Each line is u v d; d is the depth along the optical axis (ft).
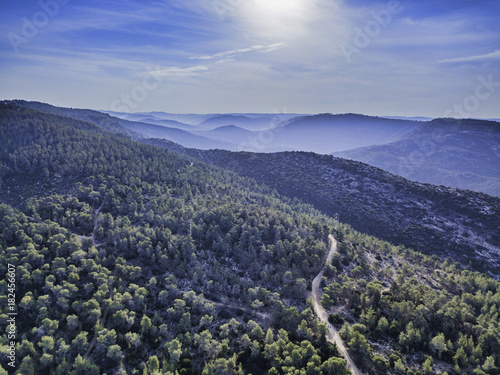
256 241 540.93
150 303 416.87
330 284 449.06
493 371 313.94
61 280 416.87
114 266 462.19
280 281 471.62
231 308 423.64
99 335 344.28
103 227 553.23
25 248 447.83
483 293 506.07
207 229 554.87
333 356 325.01
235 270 490.08
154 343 360.07
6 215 513.45
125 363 334.24
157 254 490.08
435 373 315.78
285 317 387.55
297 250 528.63
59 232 505.66
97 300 390.42
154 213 615.16
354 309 421.18
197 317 402.52
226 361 323.16
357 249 594.24
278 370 317.22
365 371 321.32
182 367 326.65
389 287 483.10
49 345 320.09
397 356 329.93
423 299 431.84
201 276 464.65
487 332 350.43
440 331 378.73
